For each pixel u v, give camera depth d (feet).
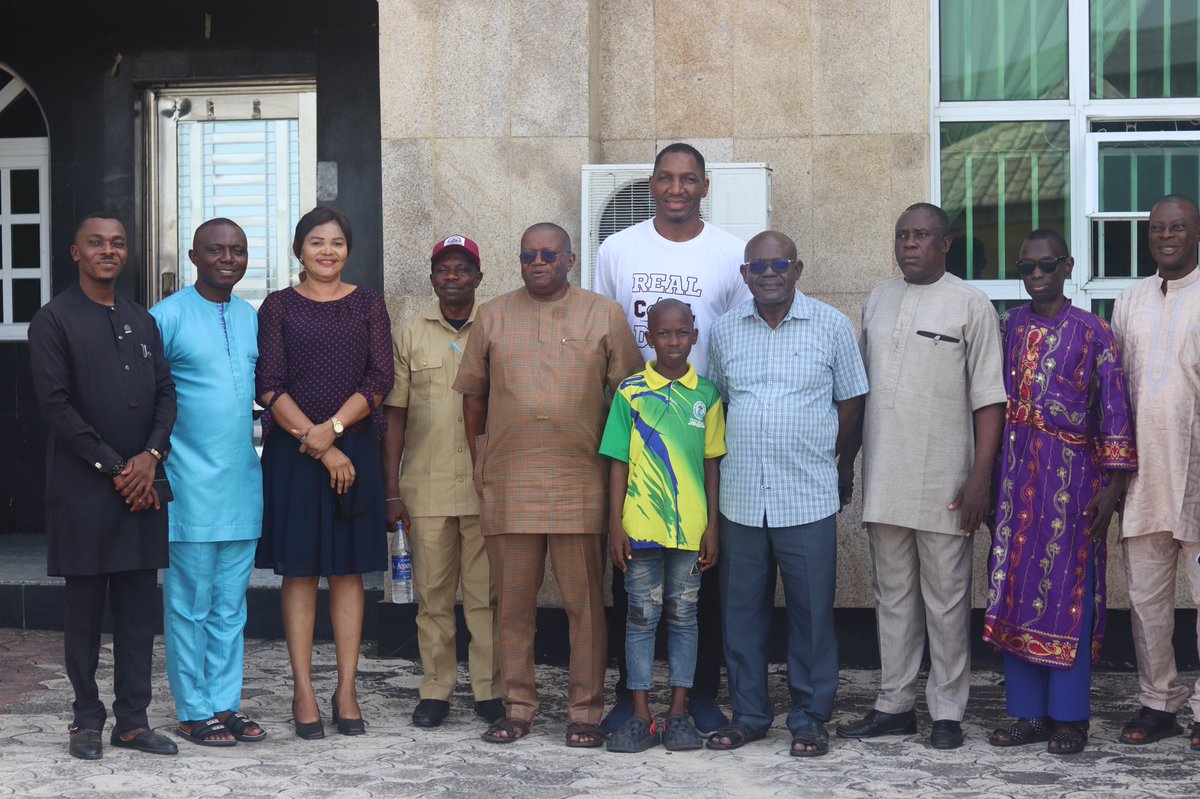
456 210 20.92
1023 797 14.03
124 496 15.29
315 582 16.78
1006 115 21.04
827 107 20.72
